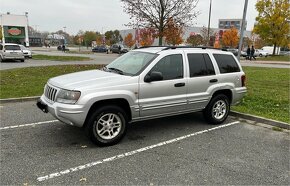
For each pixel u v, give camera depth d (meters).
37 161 4.23
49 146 4.82
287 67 23.55
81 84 4.65
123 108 5.12
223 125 6.41
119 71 5.39
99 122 4.76
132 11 13.78
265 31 42.28
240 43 9.75
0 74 12.38
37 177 3.76
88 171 3.98
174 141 5.27
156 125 6.25
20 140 5.05
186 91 5.69
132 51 6.10
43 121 6.19
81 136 5.34
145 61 5.37
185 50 5.84
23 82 10.42
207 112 6.25
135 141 5.21
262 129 6.17
